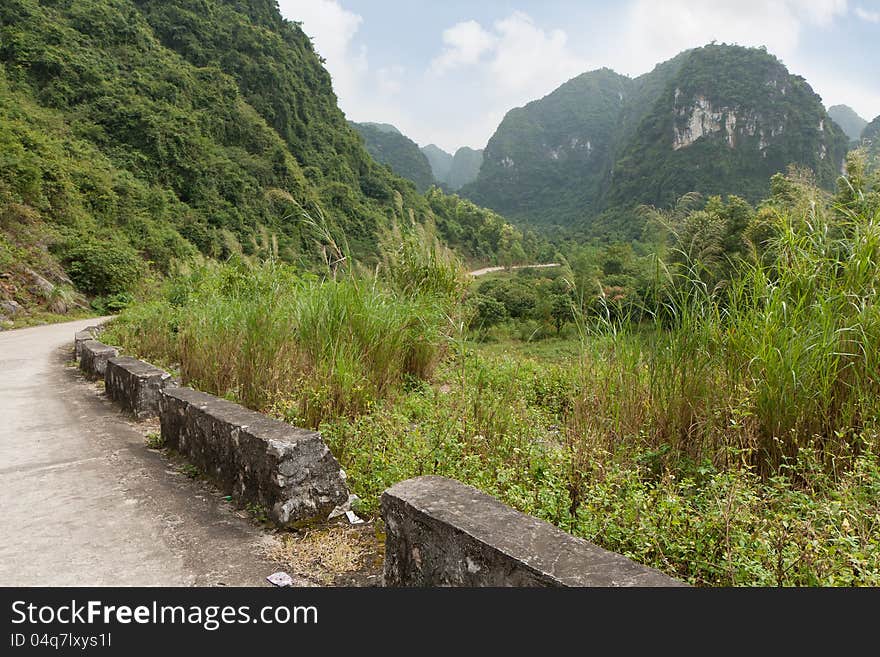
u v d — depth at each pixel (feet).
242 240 130.00
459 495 7.30
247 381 16.63
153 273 107.86
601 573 5.48
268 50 254.27
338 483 10.36
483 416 13.44
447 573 6.45
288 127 232.53
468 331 22.11
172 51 206.90
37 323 68.39
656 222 14.01
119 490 11.51
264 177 174.40
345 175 243.60
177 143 152.97
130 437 16.05
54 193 98.84
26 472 12.74
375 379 16.57
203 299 29.73
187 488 11.59
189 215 136.87
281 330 17.39
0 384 26.68
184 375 20.98
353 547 8.92
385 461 11.12
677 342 11.93
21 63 143.74
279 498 9.68
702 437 11.03
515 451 11.28
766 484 9.97
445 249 26.84
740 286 12.04
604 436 11.57
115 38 181.06
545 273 88.48
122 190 122.62
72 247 91.45
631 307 13.48
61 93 144.77
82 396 23.18
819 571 6.79
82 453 14.33
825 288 11.60
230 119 188.65
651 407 12.00
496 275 135.54
